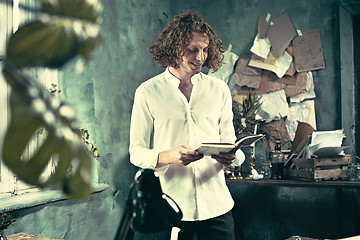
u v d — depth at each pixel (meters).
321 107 3.30
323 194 3.29
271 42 3.41
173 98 1.83
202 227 1.80
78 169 0.26
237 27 3.55
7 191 2.16
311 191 3.33
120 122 2.96
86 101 2.67
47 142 0.25
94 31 0.28
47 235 2.21
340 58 3.21
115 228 2.83
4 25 2.14
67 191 0.25
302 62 3.34
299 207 3.36
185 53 1.77
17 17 2.20
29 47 0.26
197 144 1.81
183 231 1.80
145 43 3.30
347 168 2.76
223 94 1.93
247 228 3.51
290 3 3.39
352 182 2.61
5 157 0.23
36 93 0.25
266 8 3.46
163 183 1.80
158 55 1.91
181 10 3.71
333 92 3.26
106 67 2.79
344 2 3.14
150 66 3.38
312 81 3.32
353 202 3.08
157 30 3.50
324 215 3.29
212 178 1.82
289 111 3.38
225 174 3.11
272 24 3.42
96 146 2.68
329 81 3.28
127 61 3.05
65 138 0.25
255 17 3.50
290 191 3.39
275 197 3.44
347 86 3.20
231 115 1.98
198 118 1.83
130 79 3.09
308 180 2.73
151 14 3.40
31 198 2.11
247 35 3.52
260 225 3.48
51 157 0.25
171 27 1.81
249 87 3.46
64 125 0.26
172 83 1.86
